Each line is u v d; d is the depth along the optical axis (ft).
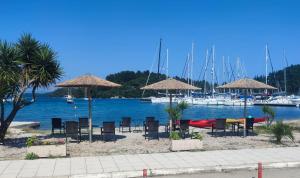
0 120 64.69
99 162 46.83
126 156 50.72
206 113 203.72
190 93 300.40
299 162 46.83
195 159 48.65
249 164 45.47
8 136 74.74
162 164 45.62
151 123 68.64
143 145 61.52
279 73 359.05
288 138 69.56
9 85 61.52
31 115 182.39
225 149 57.00
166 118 156.56
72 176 40.29
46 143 51.03
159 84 70.08
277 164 45.98
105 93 446.19
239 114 194.59
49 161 47.55
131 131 82.48
